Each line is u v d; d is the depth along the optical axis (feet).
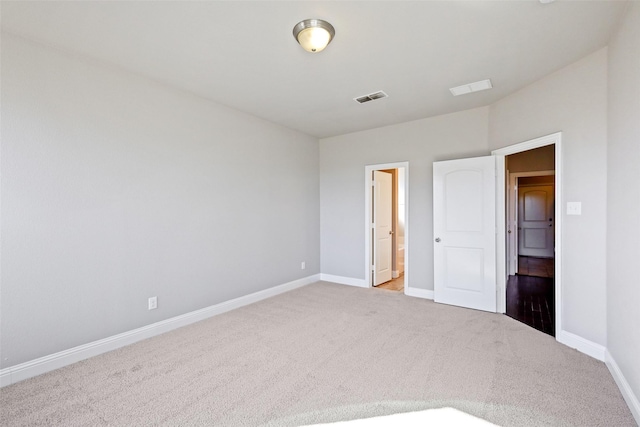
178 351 8.80
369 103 12.07
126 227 9.31
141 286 9.65
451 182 12.83
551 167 17.61
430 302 13.32
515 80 9.95
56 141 7.92
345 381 7.20
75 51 8.14
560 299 9.16
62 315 8.00
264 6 6.40
